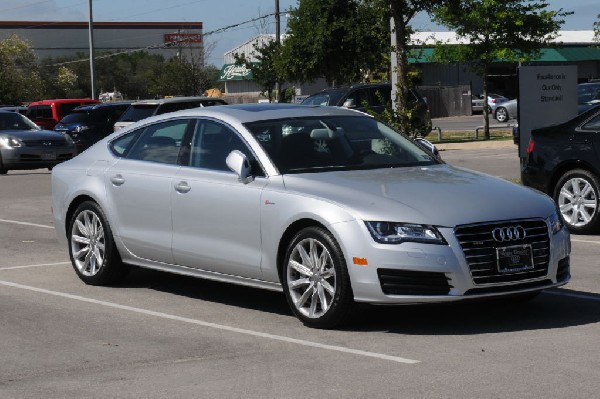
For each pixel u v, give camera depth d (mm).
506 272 8781
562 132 14852
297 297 9359
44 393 7262
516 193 9297
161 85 78812
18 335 9148
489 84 82500
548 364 7656
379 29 44844
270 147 9945
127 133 11500
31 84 99000
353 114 10828
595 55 79000
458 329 8984
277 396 7039
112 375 7719
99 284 11539
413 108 22938
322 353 8250
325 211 8969
